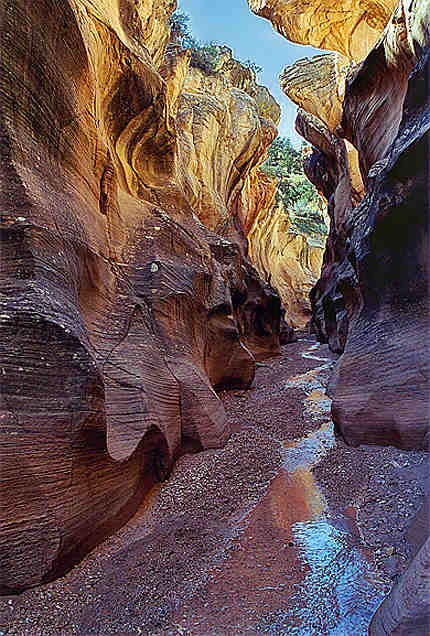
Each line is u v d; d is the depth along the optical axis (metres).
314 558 4.50
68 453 4.23
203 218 24.52
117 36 8.54
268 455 7.85
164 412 6.97
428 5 8.24
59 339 4.32
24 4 4.89
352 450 7.59
